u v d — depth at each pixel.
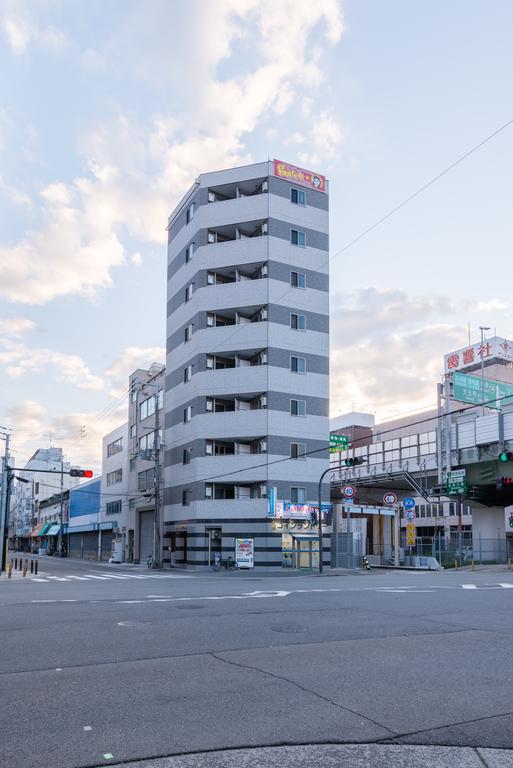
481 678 8.23
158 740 5.82
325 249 51.22
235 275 50.31
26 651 9.98
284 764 5.24
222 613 14.59
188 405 50.25
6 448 46.81
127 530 63.78
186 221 53.59
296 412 47.53
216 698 7.22
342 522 60.72
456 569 43.31
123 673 8.45
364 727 6.22
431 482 65.75
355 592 20.33
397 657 9.53
